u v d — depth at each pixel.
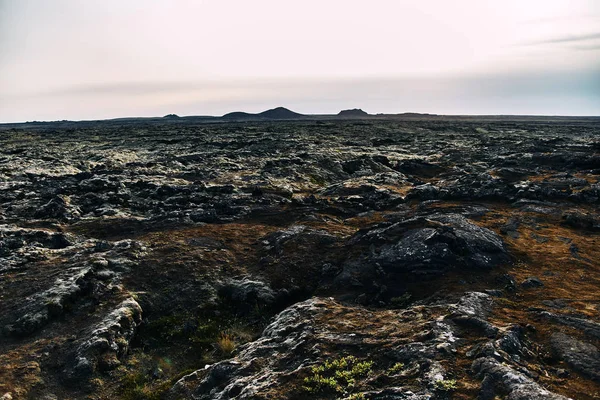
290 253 27.50
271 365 16.22
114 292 22.64
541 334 16.19
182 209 38.31
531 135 112.19
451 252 23.91
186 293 23.52
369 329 17.42
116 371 18.02
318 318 19.11
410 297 21.20
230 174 55.88
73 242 29.59
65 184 46.97
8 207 38.19
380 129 139.12
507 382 12.55
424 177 60.31
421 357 14.46
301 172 58.88
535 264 24.42
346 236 29.70
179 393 16.38
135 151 80.81
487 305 18.86
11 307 20.75
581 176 51.41
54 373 17.23
